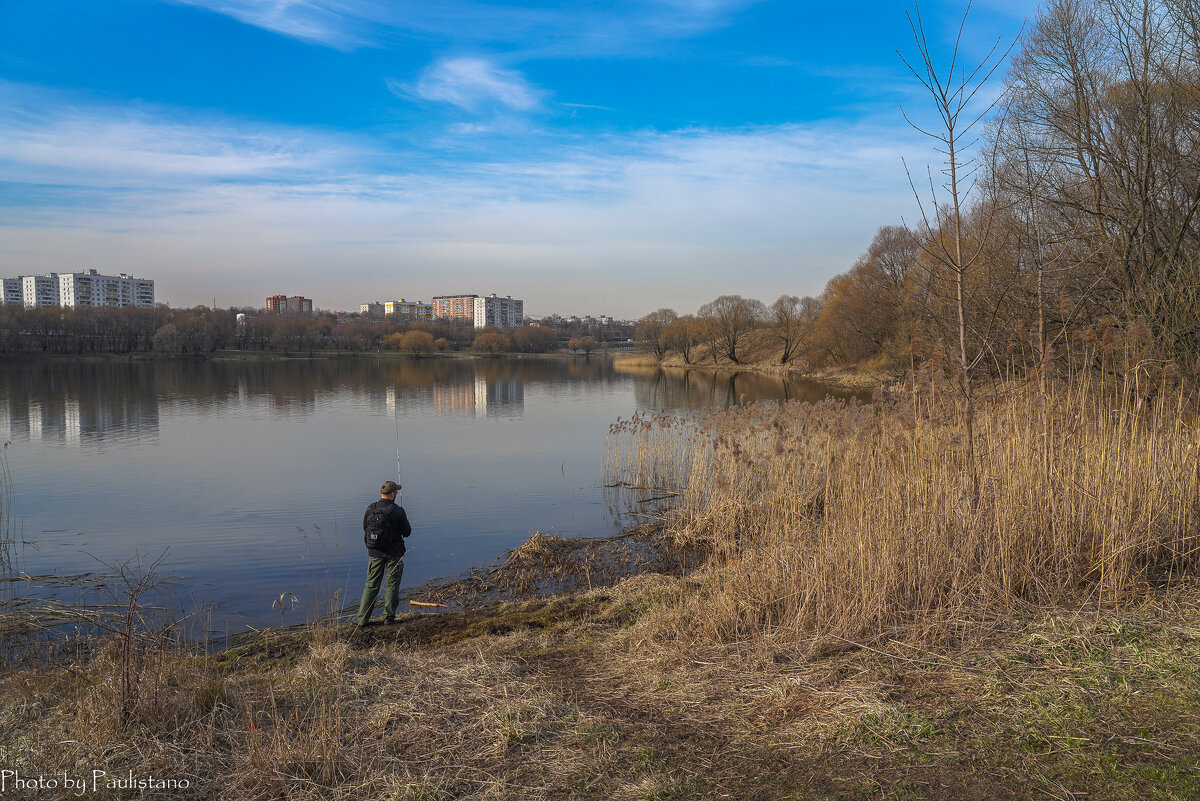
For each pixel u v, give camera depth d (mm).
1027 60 15484
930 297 12969
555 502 14914
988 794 3262
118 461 19766
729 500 12336
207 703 4535
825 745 3814
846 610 5383
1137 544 5855
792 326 76812
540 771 3717
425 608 8742
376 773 3727
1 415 31047
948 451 7195
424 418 31062
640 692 4801
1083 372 7477
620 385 53750
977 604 5504
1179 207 12602
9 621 7809
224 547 11406
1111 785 3240
